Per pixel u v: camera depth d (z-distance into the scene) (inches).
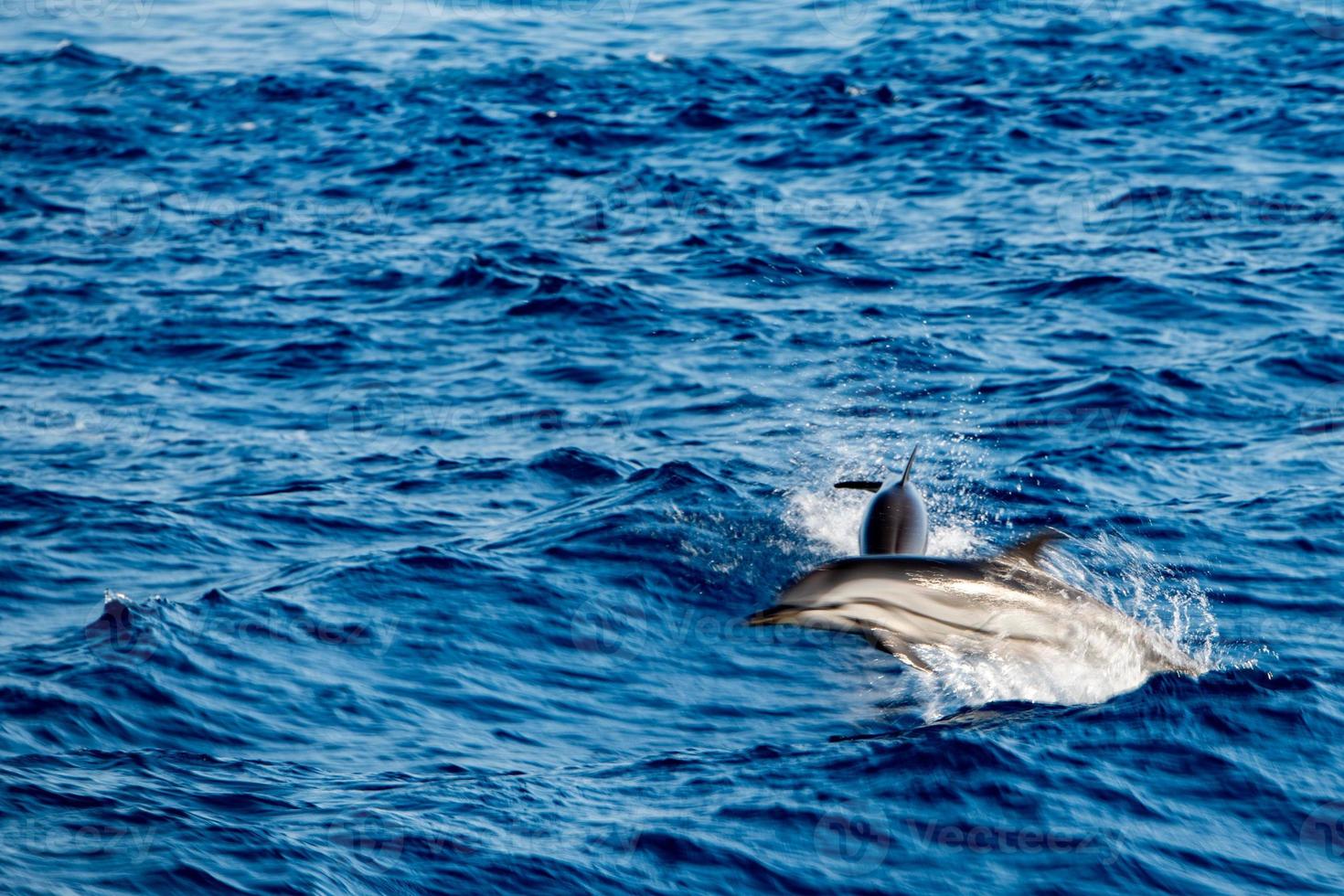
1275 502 1812.3
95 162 4325.8
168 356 2667.3
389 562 1605.6
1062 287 2923.2
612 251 3289.9
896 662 1385.3
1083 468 1962.4
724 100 4744.1
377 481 1979.6
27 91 5152.6
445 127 4544.8
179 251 3422.7
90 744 1172.5
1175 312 2748.5
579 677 1368.1
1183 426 2142.0
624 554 1647.4
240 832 1012.5
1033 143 4109.3
